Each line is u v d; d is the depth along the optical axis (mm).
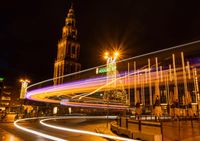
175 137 13930
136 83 55906
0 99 101312
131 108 33500
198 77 50406
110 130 22500
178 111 20031
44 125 28375
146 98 51719
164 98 49406
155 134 13125
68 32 153125
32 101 77562
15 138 15133
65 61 140875
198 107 25531
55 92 87312
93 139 16078
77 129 23984
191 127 15523
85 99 76125
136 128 15961
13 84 109000
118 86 37531
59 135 17969
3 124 27312
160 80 56219
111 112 62469
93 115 66688
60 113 71312
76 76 125000
